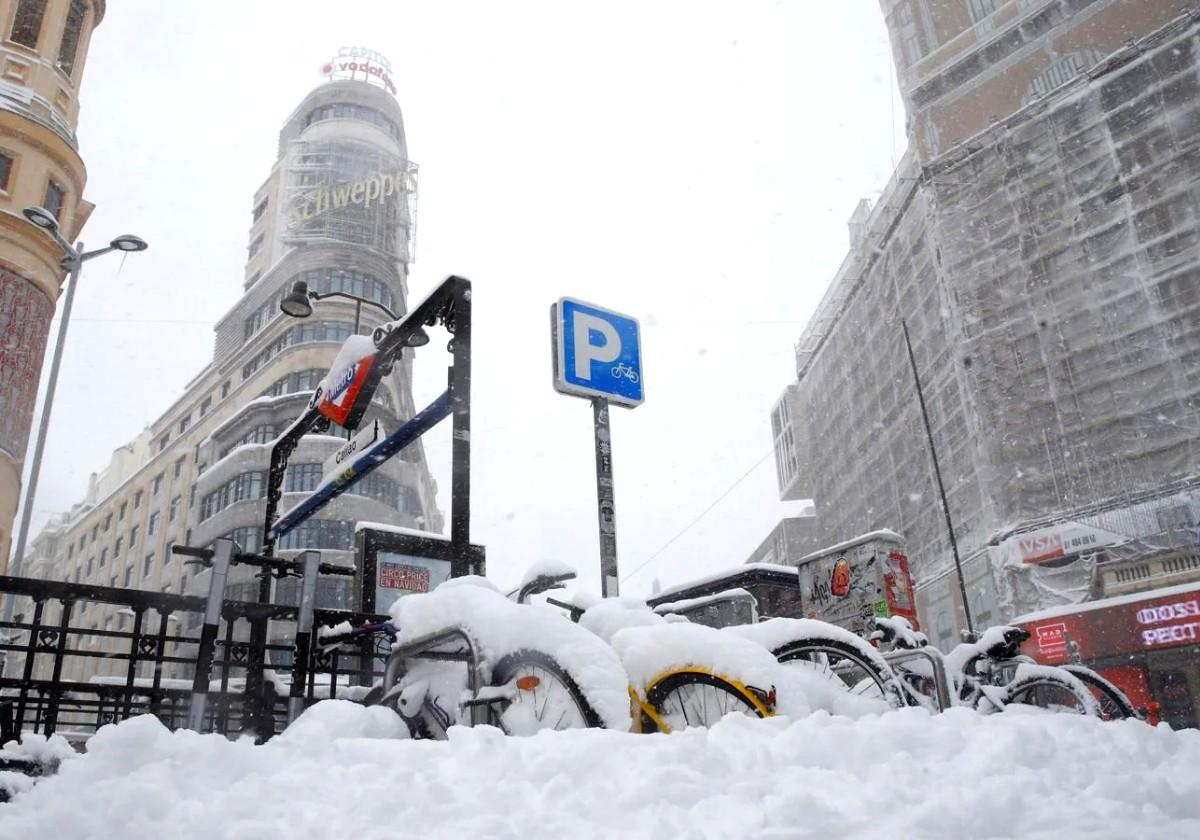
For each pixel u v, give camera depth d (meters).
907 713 3.15
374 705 4.56
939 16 44.47
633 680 3.84
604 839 2.16
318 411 8.77
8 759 2.65
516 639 3.88
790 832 2.12
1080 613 24.39
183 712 4.75
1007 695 5.78
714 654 3.75
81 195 26.12
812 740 2.83
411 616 4.56
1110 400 32.84
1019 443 34.97
